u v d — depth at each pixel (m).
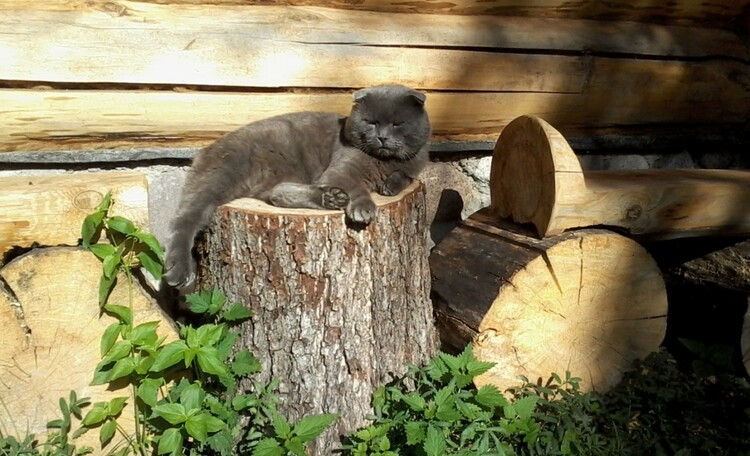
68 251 1.16
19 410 1.18
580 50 1.59
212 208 1.26
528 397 1.25
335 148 1.41
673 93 1.69
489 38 1.51
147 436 1.21
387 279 1.24
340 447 1.23
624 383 1.38
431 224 1.61
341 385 1.23
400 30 1.46
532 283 1.32
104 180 1.18
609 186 1.36
